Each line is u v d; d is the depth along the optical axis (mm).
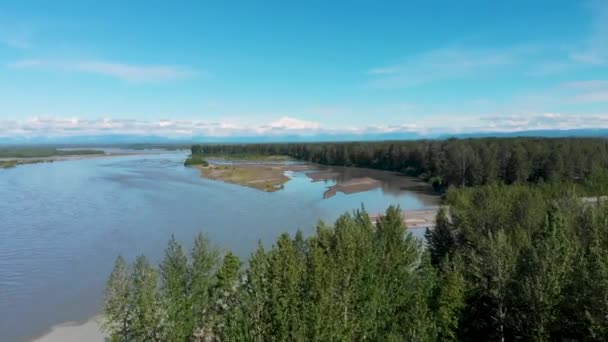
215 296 32406
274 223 77438
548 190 75938
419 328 25594
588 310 24719
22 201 95625
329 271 26125
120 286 31359
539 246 29750
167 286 31031
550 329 26828
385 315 28609
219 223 76500
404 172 168125
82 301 43781
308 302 24047
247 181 134750
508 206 48969
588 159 113812
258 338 24578
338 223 38438
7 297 44625
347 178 150875
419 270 33312
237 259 33438
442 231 46000
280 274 25641
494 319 30281
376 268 30797
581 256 28578
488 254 31875
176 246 34812
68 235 66562
